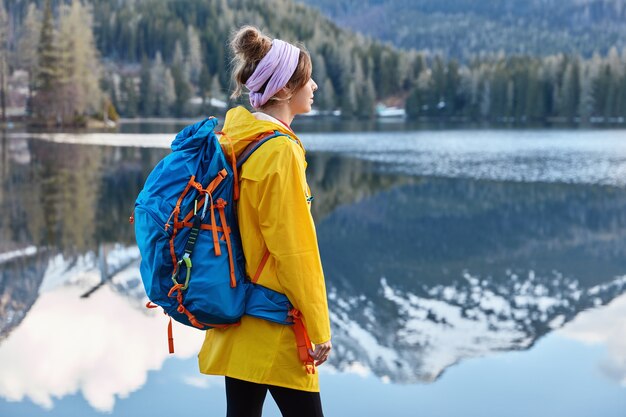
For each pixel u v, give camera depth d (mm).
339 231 10094
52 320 4652
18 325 4527
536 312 5469
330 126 66188
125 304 5082
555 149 30688
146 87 96312
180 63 114812
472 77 108500
